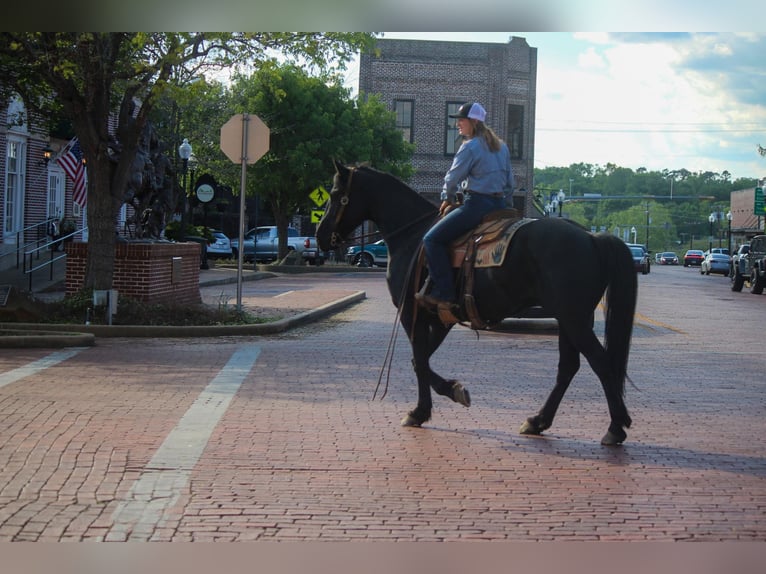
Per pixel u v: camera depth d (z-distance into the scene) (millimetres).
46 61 17094
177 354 13656
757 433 8539
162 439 7934
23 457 7289
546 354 14203
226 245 49031
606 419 9078
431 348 8711
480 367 12672
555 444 7977
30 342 14188
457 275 8125
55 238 33375
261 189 43656
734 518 5980
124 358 13086
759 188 57688
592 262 7453
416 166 59844
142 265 18656
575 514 6031
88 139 17719
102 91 17766
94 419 8719
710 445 8000
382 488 6562
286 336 16469
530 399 10203
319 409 9391
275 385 10844
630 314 7504
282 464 7172
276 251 50375
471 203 8148
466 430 8508
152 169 20109
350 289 29734
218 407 9391
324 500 6266
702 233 165625
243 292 27672
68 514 5938
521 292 7734
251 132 18375
